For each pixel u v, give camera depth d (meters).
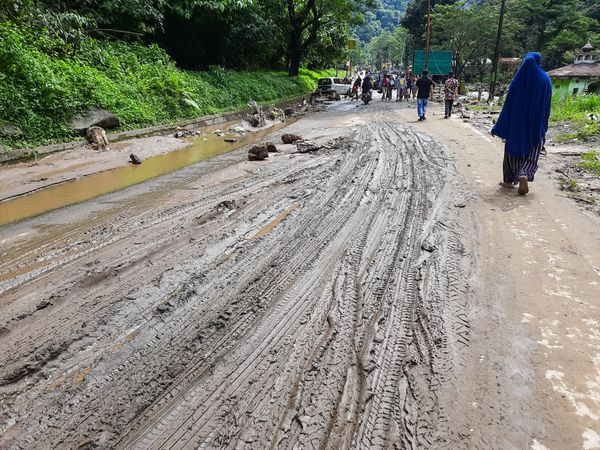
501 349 2.78
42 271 4.18
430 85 14.48
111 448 2.15
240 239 4.81
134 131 12.41
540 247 4.18
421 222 5.00
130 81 14.59
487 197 5.77
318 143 10.78
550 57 40.00
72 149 10.12
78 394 2.54
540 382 2.48
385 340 2.93
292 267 4.06
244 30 25.69
